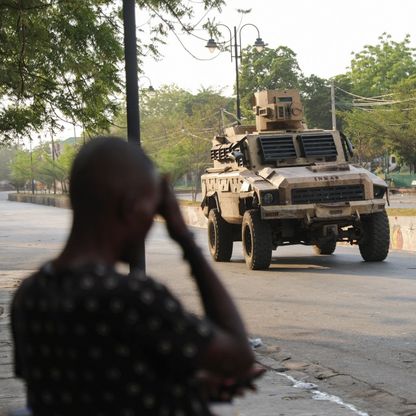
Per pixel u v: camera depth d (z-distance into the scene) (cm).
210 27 1986
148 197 277
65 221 6288
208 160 9400
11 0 1800
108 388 250
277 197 2359
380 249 2470
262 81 10812
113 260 275
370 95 12488
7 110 2153
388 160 10544
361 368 1095
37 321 257
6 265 2895
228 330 273
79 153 279
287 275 2241
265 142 2580
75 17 2033
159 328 248
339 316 1528
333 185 2383
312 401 893
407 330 1370
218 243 2752
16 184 15388
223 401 279
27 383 269
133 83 1295
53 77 2084
